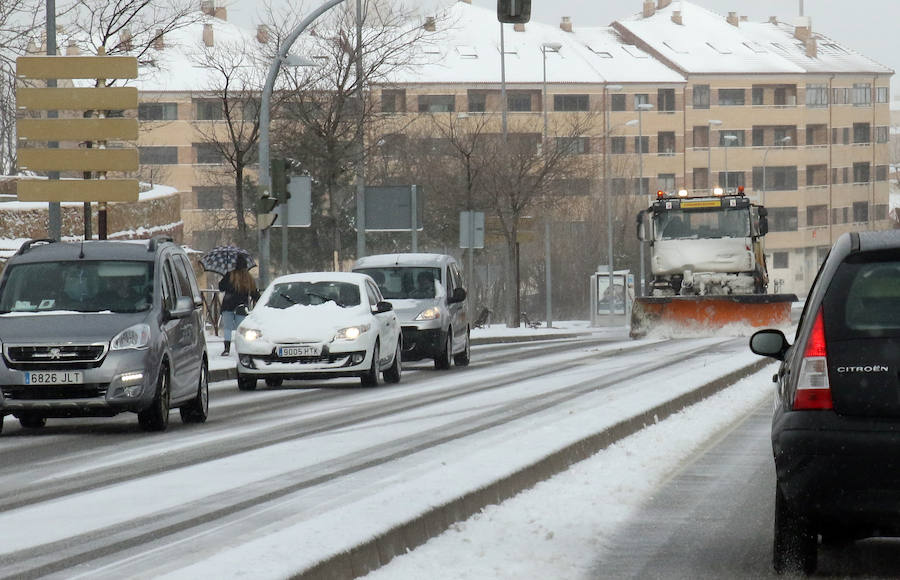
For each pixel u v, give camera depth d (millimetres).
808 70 197250
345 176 87250
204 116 169500
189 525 13492
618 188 155375
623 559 12219
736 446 21391
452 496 13758
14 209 53969
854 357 10938
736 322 57125
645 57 189750
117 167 41562
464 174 95312
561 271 140000
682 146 187375
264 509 14383
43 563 11586
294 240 105000
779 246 197875
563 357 48188
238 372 35312
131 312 25094
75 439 23578
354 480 16172
